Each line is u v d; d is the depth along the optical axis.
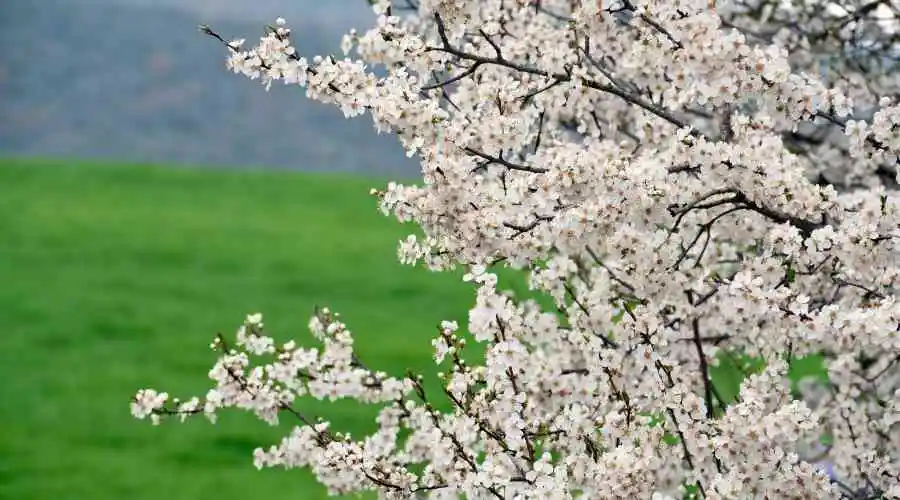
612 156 8.09
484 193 7.82
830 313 7.32
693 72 7.66
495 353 7.52
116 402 32.75
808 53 10.65
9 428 30.47
